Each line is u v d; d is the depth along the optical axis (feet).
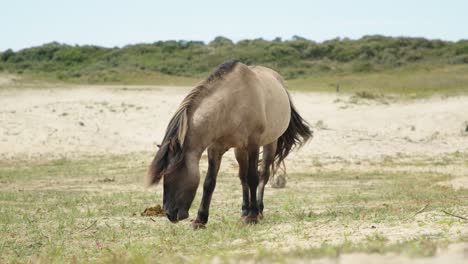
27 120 144.87
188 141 46.50
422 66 249.55
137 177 97.55
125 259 36.40
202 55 285.84
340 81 212.84
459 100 165.37
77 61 284.41
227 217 55.83
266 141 54.24
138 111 156.35
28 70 265.34
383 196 70.69
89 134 137.28
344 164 111.34
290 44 297.74
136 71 247.29
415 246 32.01
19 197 75.46
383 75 228.02
